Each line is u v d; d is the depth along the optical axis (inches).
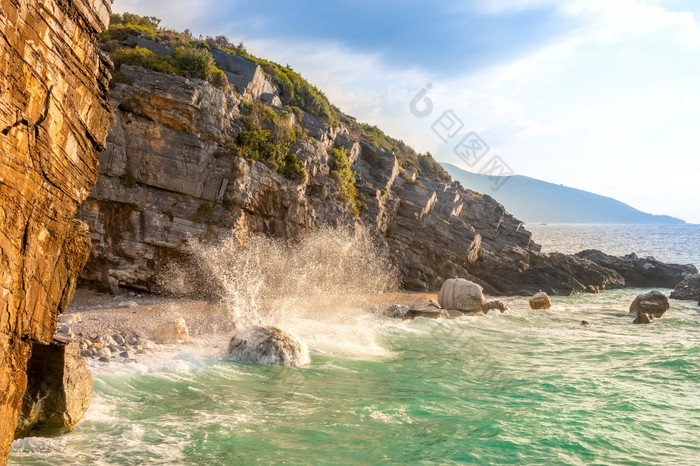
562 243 5915.4
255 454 418.9
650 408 586.2
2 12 237.5
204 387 594.9
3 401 269.3
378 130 2960.1
